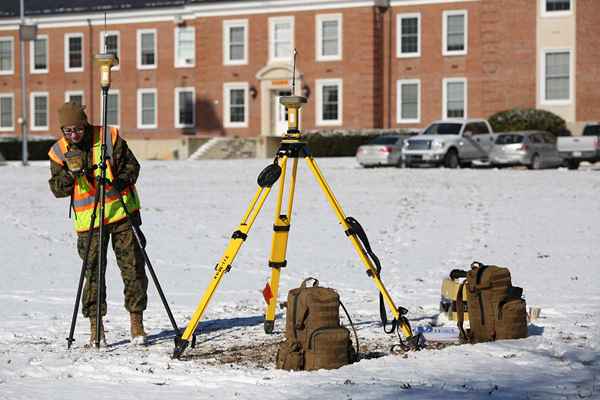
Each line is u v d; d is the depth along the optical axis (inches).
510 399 581.3
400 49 5073.8
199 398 606.5
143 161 4522.6
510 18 4815.5
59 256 1454.2
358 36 5068.9
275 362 717.9
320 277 1223.5
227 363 719.7
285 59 5275.6
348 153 4857.3
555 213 1973.4
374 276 765.9
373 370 665.6
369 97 5059.1
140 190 2603.3
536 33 4773.6
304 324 691.4
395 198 2317.9
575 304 975.6
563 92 4749.0
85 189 813.2
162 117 5708.7
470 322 774.5
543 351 719.7
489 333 761.6
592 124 3900.1
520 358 693.9
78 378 674.2
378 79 5108.3
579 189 2466.8
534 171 3181.6
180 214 2020.2
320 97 5182.1
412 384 624.7
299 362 684.7
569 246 1517.0
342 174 3120.1
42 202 2320.4
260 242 1598.2
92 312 805.2
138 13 5718.5
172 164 4089.6
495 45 4845.0
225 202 2265.0
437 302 1006.4
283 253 826.8
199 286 1169.4
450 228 1771.7
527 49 4795.8
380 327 860.6
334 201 773.9
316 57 5182.1
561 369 661.3
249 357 742.5
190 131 5595.5
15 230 1776.6
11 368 706.8
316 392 608.7
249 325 889.5
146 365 713.6
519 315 760.3
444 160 3673.7
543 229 1732.3
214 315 952.3
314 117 5201.8
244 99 5408.5
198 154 5118.1
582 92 4714.6
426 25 5012.3
